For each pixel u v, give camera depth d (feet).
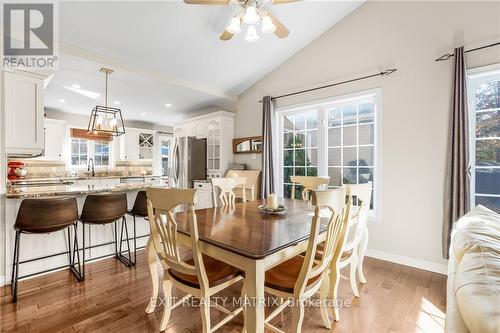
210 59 12.01
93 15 8.37
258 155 15.05
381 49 9.96
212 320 6.04
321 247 6.75
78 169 18.78
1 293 7.08
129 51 10.46
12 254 7.74
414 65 9.16
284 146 13.79
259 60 12.82
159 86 13.35
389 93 9.73
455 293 2.74
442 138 8.54
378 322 5.95
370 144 10.62
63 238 8.73
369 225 10.27
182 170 17.39
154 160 23.45
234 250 4.15
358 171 10.98
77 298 6.84
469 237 3.86
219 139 16.26
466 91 7.82
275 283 4.91
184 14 8.97
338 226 5.20
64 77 11.81
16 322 5.80
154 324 5.80
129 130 21.27
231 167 16.11
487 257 3.04
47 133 16.97
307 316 6.24
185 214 6.73
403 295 7.13
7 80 8.14
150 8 8.47
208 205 16.06
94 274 8.31
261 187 13.83
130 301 6.72
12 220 7.77
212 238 4.68
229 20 9.57
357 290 7.31
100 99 15.64
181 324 5.83
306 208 7.63
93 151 19.57
